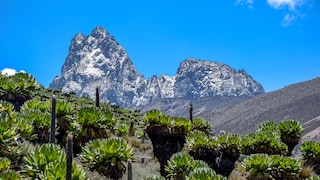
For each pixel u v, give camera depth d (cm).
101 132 1608
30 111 1666
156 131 1850
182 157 1642
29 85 2266
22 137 1427
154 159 1869
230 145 1909
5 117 1370
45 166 1120
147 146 2172
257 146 2197
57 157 1160
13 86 2141
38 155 1156
